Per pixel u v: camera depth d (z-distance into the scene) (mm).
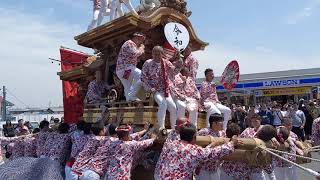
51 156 8031
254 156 5562
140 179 7238
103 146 6609
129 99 8211
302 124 15148
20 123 14602
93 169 6410
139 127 7793
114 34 9219
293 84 21844
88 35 9750
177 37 8484
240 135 6840
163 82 7410
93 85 9961
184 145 5199
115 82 9375
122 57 8352
